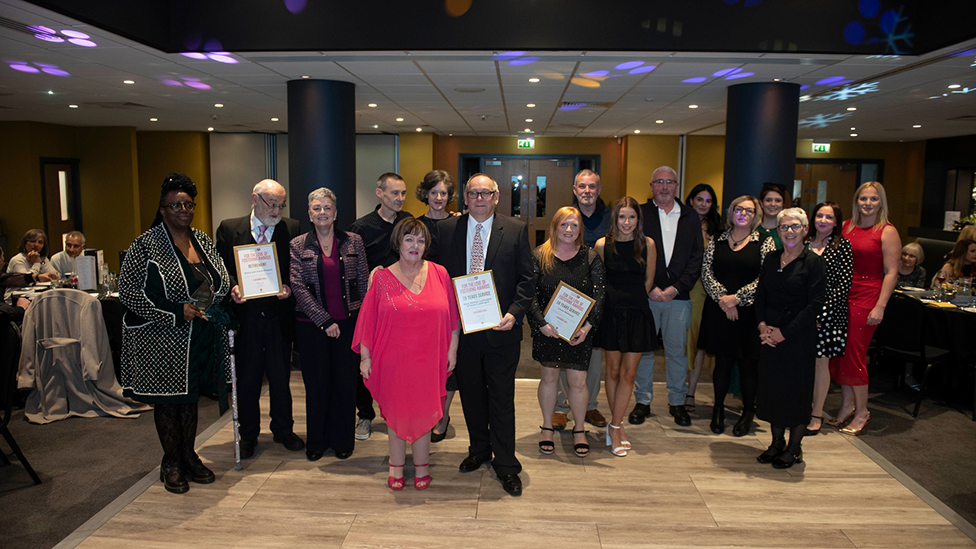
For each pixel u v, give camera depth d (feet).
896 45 17.02
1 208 37.32
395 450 11.21
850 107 28.35
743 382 14.07
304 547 9.46
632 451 13.15
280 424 13.02
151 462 12.84
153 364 10.71
